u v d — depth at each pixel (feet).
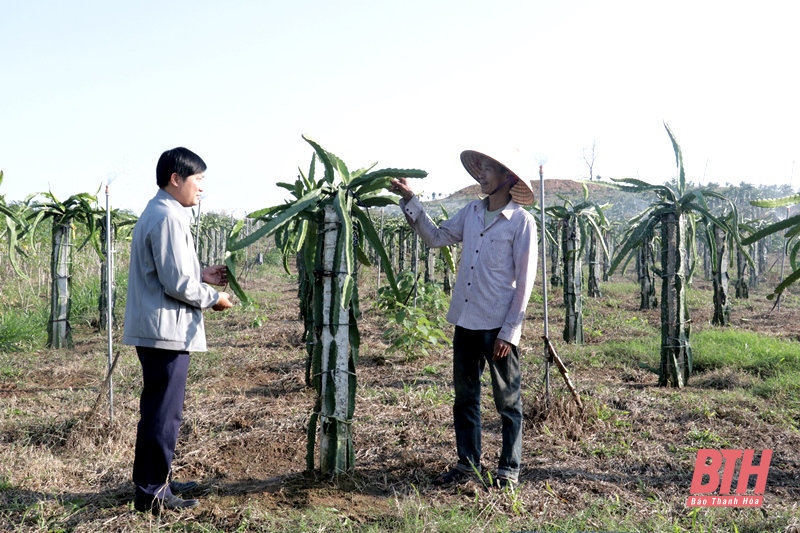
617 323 30.14
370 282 47.78
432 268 41.32
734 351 21.02
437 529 8.53
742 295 41.27
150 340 8.86
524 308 10.05
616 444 12.60
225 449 12.16
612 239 49.34
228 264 9.60
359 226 10.64
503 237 10.23
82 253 37.83
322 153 10.58
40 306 30.60
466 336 10.56
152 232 8.79
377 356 21.11
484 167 10.41
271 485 10.13
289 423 13.64
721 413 14.61
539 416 13.69
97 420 12.49
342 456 10.47
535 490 10.16
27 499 9.62
